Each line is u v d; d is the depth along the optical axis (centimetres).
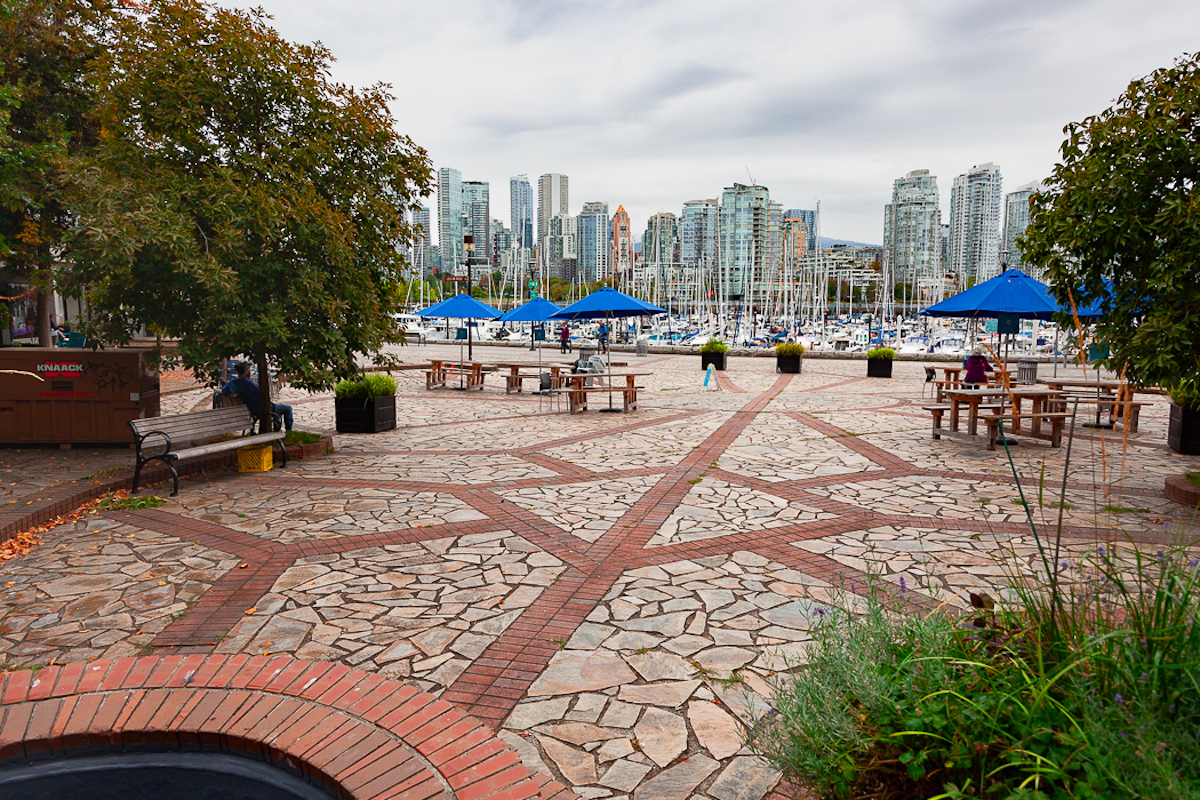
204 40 910
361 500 791
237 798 303
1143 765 202
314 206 905
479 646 438
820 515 725
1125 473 912
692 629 459
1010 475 906
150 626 468
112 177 852
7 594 521
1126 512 720
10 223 1495
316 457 1043
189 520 713
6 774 320
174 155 920
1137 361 733
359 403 1271
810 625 429
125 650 434
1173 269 686
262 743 329
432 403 1741
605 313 2319
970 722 236
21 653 430
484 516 724
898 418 1431
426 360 3180
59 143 1295
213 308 887
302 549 622
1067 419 1383
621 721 356
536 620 475
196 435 880
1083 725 227
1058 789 211
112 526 693
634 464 985
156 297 921
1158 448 1099
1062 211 781
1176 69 718
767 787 304
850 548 619
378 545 632
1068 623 277
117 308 936
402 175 1062
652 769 317
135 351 1051
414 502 782
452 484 868
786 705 275
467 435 1247
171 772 322
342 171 1003
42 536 662
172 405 1645
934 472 926
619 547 625
